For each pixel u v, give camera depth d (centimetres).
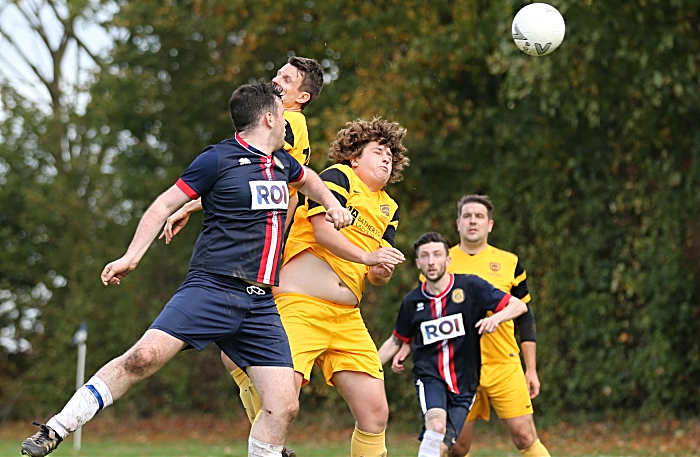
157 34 6938
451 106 5472
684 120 4631
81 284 7494
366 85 5534
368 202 1847
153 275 7238
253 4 6062
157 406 7075
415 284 5531
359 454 1867
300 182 1639
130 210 7500
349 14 5769
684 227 4625
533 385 2477
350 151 1875
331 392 6038
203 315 1455
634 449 4206
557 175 5125
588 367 4941
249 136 1549
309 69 1912
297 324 1769
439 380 2266
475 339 2269
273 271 1525
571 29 4259
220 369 6944
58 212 7794
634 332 4819
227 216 1490
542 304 5128
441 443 2169
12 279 7912
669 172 4675
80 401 1369
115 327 7219
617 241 4884
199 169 1480
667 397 4600
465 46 5284
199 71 7012
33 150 8075
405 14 5553
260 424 1511
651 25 4147
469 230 2512
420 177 5688
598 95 4494
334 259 1802
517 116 5262
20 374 7794
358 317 1869
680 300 4612
